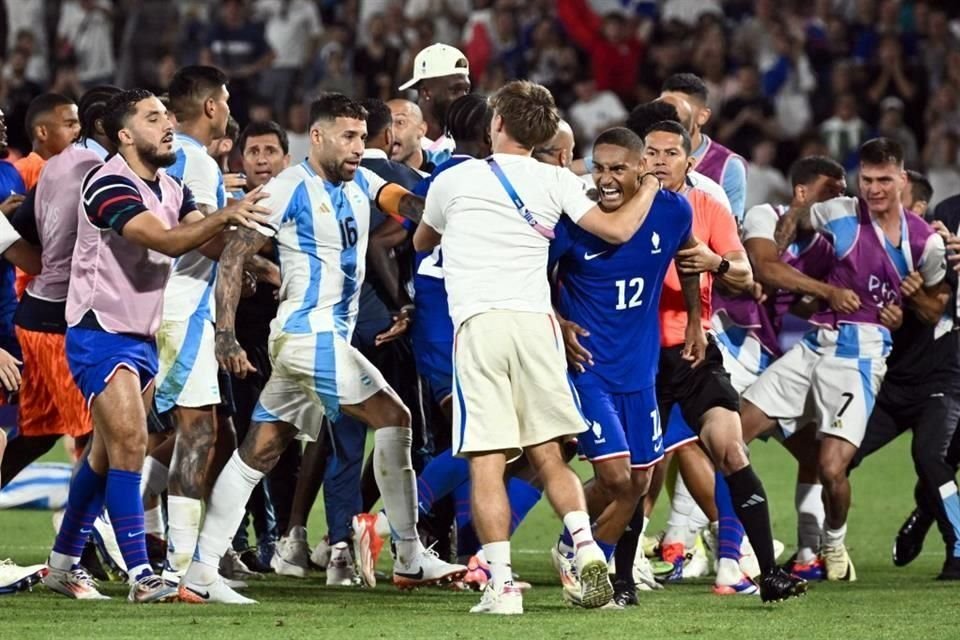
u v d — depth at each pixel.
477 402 22.45
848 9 72.44
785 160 63.66
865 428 28.62
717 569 26.73
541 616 22.48
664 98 29.20
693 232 24.81
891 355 29.41
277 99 70.00
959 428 30.14
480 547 26.91
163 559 27.78
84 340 23.94
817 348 28.84
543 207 22.55
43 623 21.64
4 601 24.08
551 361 22.48
